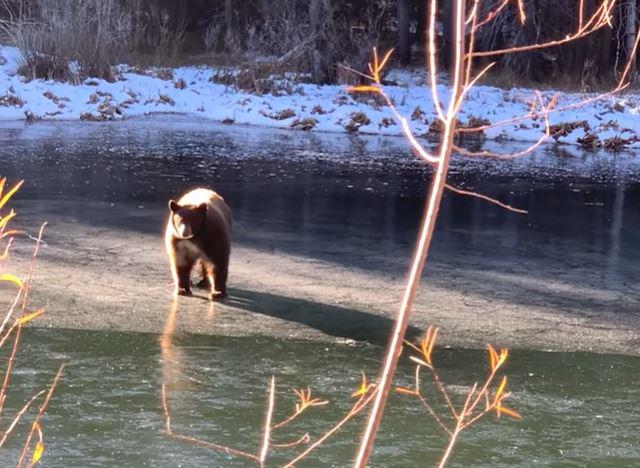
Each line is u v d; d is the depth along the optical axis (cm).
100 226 1063
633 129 2159
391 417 573
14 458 498
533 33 2772
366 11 3238
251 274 890
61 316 732
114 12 2822
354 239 1059
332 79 2669
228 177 1449
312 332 725
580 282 907
